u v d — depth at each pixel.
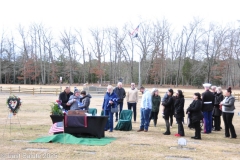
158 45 68.12
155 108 12.73
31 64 70.62
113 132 10.77
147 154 7.31
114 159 6.75
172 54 71.56
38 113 16.58
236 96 39.84
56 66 72.38
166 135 10.41
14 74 73.38
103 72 69.75
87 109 10.51
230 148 8.38
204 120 11.34
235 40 64.81
